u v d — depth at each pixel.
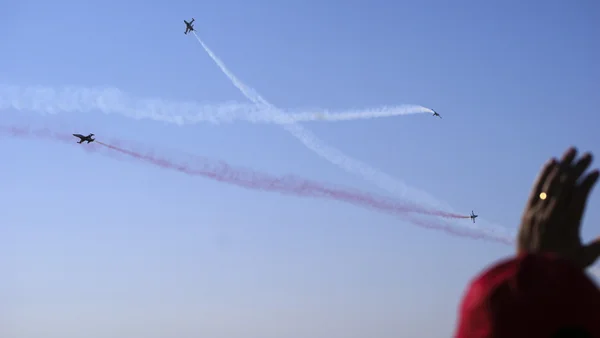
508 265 3.64
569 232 3.89
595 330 3.36
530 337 3.37
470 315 3.58
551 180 3.94
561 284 3.43
